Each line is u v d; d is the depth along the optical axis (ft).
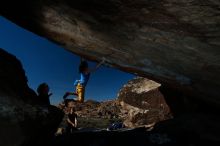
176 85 28.19
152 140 28.55
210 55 17.15
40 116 20.92
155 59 22.45
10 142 17.58
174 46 18.31
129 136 30.19
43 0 20.26
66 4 19.10
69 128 42.19
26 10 23.62
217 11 12.86
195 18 14.15
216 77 20.01
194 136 29.73
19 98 20.33
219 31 14.24
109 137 30.50
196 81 23.29
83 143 29.17
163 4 14.21
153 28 17.26
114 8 16.80
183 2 13.35
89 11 18.57
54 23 24.09
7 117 17.99
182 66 21.26
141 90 58.85
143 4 15.03
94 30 21.68
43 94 29.81
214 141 28.55
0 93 18.89
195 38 16.01
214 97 25.73
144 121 54.85
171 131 32.04
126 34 19.90
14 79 22.38
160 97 55.16
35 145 21.21
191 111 37.99
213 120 31.76
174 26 15.88
